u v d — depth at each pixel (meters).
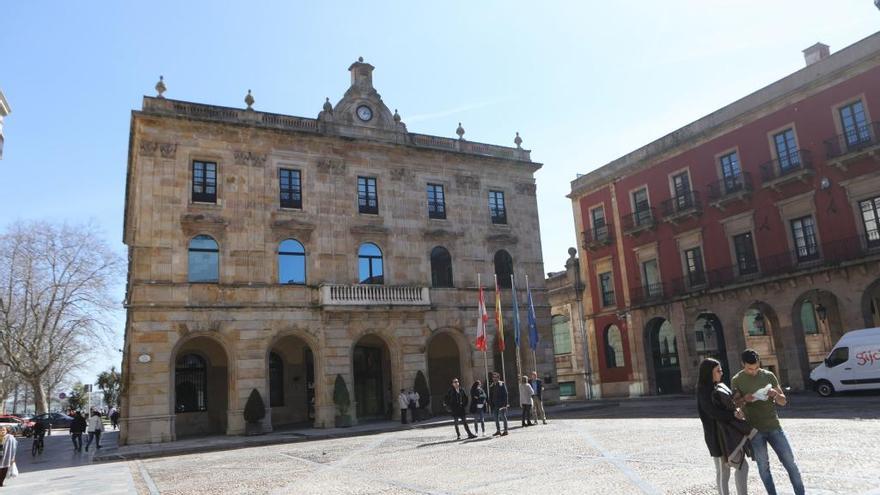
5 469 15.40
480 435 21.09
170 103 29.48
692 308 37.03
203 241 29.03
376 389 35.22
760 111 33.91
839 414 18.28
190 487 13.59
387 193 34.03
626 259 42.16
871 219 28.83
